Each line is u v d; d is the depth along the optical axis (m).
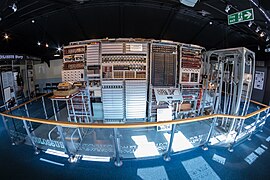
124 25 5.52
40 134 4.23
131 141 3.82
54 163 2.92
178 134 4.18
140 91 4.49
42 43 7.17
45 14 4.85
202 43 6.95
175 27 5.73
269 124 4.99
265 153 3.30
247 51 3.88
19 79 8.00
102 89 4.46
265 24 4.76
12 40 6.88
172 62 4.58
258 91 8.02
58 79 9.97
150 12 4.92
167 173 2.69
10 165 2.90
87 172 2.70
